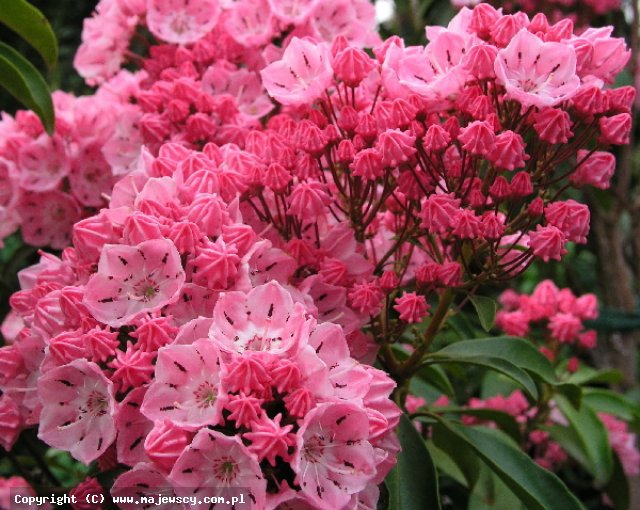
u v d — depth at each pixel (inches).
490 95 10.5
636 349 20.1
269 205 11.0
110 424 9.3
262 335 9.3
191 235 9.7
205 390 9.0
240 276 9.7
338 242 10.7
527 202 11.3
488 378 15.7
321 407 8.6
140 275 9.7
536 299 14.9
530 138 10.9
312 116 11.0
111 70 14.5
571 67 10.0
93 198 13.5
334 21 13.1
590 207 18.0
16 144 13.3
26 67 12.2
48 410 9.5
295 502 8.8
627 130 10.3
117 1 13.9
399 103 10.3
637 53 18.1
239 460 8.7
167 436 8.6
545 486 10.8
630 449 15.6
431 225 10.2
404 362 11.3
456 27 10.8
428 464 10.7
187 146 12.3
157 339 9.2
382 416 9.1
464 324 13.8
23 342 10.2
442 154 10.3
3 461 14.0
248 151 11.4
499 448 11.2
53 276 10.7
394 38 11.2
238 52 13.4
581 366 15.4
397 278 10.9
